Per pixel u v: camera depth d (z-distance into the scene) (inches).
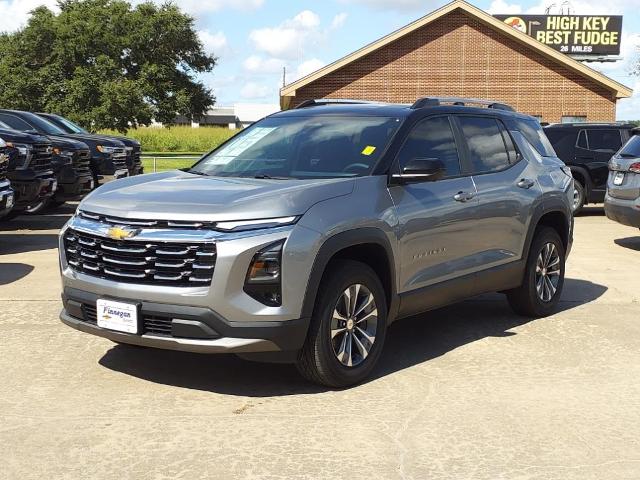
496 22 1283.2
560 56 1286.9
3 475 142.6
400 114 227.3
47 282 320.8
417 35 1294.3
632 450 158.1
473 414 177.0
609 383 201.3
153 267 177.5
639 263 394.9
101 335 187.3
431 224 216.1
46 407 177.9
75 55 2174.0
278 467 147.3
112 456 151.5
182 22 2242.9
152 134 2219.5
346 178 201.5
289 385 195.6
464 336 248.1
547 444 160.4
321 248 180.4
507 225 249.3
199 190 190.5
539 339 244.5
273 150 226.2
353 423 170.2
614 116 1312.7
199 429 165.6
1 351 221.9
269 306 174.7
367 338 197.5
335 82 1289.4
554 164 283.0
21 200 445.1
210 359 216.2
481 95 1311.5
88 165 569.6
